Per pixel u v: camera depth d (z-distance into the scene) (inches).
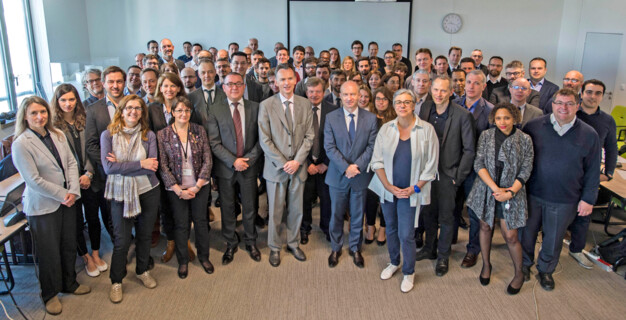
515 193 109.5
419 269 129.1
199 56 206.7
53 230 104.0
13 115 228.2
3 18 229.0
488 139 112.5
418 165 109.7
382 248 141.8
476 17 326.3
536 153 112.5
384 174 113.8
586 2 295.4
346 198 126.2
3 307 106.9
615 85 268.7
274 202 127.3
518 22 326.6
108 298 114.1
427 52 195.0
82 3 315.9
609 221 159.6
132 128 109.3
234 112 123.8
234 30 329.7
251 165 126.8
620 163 152.9
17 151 96.9
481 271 121.8
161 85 121.9
